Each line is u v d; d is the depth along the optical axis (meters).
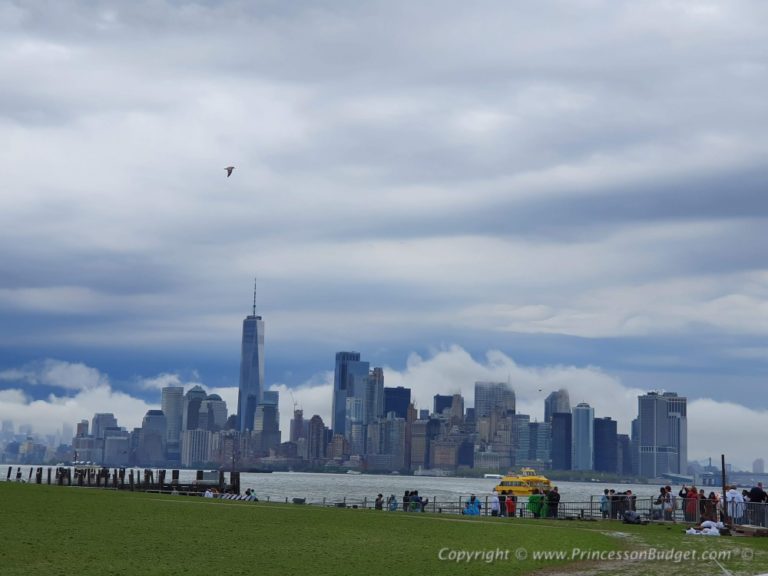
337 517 59.62
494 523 60.44
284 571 33.53
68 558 34.06
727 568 39.16
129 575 31.09
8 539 38.09
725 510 60.84
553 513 77.12
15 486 78.00
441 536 48.22
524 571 37.03
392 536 47.34
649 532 56.72
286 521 54.34
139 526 46.56
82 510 54.19
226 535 44.56
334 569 34.59
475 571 36.06
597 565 39.81
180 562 34.56
